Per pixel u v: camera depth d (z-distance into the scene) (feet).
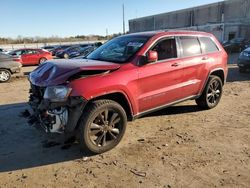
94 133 14.92
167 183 12.50
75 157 15.08
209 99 22.72
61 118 14.14
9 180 13.01
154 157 14.88
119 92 15.51
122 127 15.87
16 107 24.99
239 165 13.97
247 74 43.01
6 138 17.75
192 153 15.28
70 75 14.17
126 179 12.89
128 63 16.30
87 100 14.21
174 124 19.75
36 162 14.62
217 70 22.70
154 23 251.19
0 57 42.16
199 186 12.25
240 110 22.99
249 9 170.50
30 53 77.97
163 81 18.03
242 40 101.81
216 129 18.75
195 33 21.30
